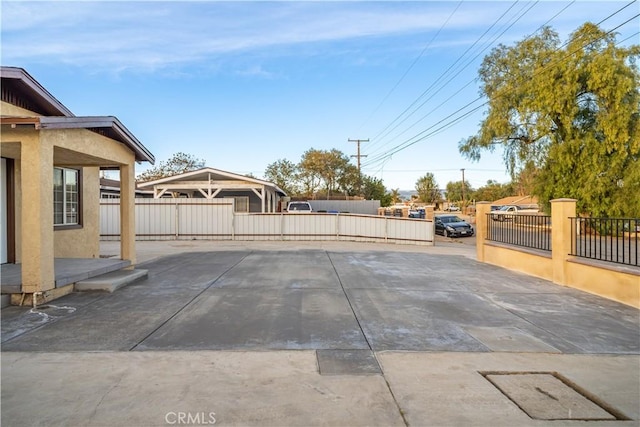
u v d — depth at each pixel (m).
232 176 21.94
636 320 5.82
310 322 5.55
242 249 15.06
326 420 3.03
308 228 19.47
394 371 3.94
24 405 3.20
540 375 3.92
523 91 23.28
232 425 2.94
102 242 17.89
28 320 5.50
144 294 7.16
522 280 8.88
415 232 18.89
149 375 3.76
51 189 6.53
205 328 5.23
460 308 6.41
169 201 19.02
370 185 48.62
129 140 8.91
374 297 7.10
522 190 65.38
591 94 22.02
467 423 3.02
